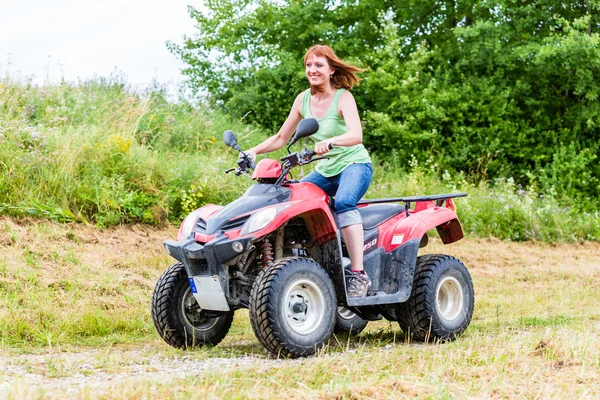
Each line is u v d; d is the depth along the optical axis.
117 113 12.95
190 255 5.44
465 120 19.36
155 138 13.27
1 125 11.01
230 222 5.48
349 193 5.83
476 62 19.73
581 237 15.56
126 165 10.96
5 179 9.86
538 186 18.88
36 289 7.46
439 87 19.34
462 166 18.44
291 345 5.27
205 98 16.09
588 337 5.59
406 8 21.14
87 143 10.97
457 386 4.23
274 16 20.41
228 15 20.55
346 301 5.70
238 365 5.11
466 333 6.63
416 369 4.78
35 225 9.36
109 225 10.04
